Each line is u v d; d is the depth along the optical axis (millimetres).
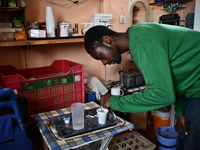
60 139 1077
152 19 3039
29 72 1998
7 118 1135
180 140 1350
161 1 2713
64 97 1790
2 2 1577
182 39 963
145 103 943
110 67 2646
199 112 1098
